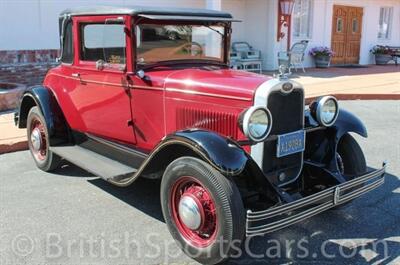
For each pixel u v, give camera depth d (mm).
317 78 13094
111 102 4617
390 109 9359
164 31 4352
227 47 4875
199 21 4535
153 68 4348
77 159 4637
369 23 18312
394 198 4586
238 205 3121
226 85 3713
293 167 3852
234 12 14984
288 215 3236
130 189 4867
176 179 3426
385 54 18203
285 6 14414
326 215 4211
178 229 3516
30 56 10164
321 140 4188
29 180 5141
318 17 16312
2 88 9055
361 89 11047
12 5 9930
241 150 3291
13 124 7336
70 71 5078
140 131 4391
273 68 14812
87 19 4648
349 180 3783
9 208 4348
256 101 3504
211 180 3160
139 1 12250
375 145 6543
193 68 4445
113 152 4809
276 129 3613
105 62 4566
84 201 4535
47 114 5199
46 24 10547
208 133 3363
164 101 4102
